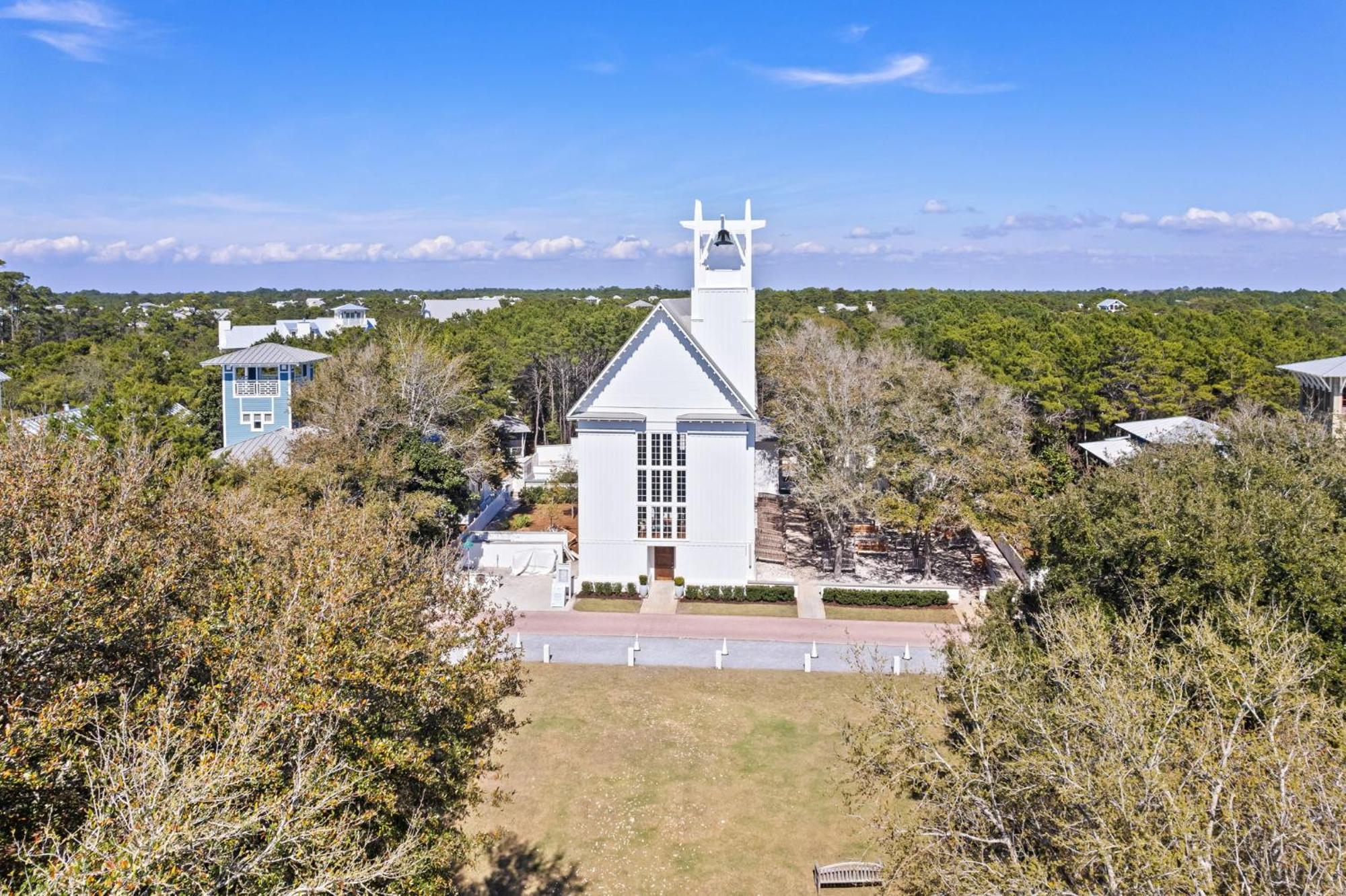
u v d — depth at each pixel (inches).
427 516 1743.4
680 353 1867.6
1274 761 531.5
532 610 1809.8
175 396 2674.7
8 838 466.9
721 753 1192.8
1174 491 1013.8
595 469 1897.1
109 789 447.8
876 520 1951.3
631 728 1266.0
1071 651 692.1
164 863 415.2
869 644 1610.5
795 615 1774.1
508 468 2738.7
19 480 687.1
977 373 2193.7
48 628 551.5
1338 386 2357.3
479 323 5270.7
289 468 1667.1
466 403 2443.4
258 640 596.7
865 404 1930.4
